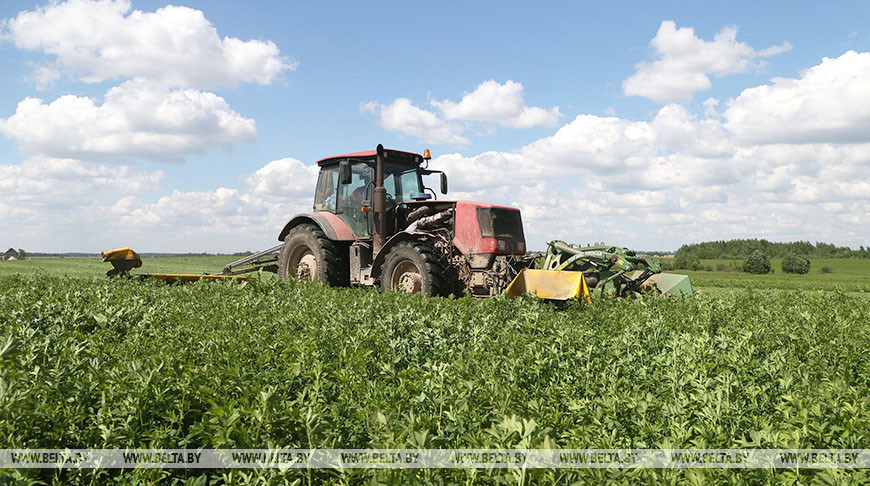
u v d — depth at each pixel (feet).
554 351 14.90
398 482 7.65
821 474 8.04
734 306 28.66
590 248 32.58
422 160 41.60
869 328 21.74
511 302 26.37
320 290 32.09
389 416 9.23
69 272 64.59
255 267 48.39
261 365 14.12
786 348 17.61
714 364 13.69
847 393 11.33
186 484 9.22
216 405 9.52
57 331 17.71
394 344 16.16
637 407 10.94
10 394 9.52
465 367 13.32
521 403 11.35
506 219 34.73
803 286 94.22
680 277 34.73
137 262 42.83
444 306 25.44
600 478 8.11
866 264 278.26
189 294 29.40
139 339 17.35
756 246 364.58
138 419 10.25
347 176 36.70
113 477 9.45
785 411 10.23
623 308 25.90
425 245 33.83
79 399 10.76
